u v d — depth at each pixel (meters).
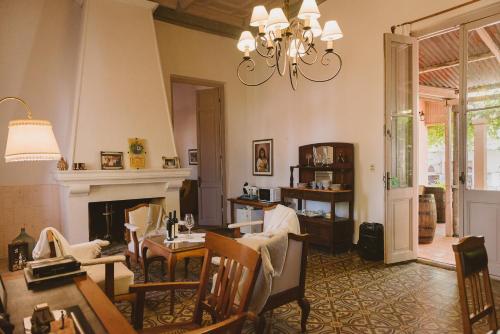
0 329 1.15
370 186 4.88
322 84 5.57
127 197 5.01
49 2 5.08
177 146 9.02
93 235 5.40
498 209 3.70
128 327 1.28
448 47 5.87
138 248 3.78
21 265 3.11
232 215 6.86
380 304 3.12
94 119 4.78
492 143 3.77
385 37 4.14
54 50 5.11
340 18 5.24
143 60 5.22
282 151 6.40
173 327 1.91
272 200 5.99
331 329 2.67
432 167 9.21
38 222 4.99
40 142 2.17
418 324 2.73
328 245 4.86
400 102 4.45
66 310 1.43
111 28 4.98
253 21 2.95
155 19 5.98
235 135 7.03
